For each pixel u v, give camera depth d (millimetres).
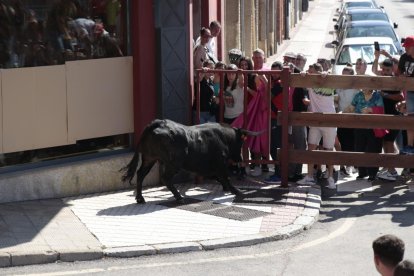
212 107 13453
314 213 11414
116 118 12773
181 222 10891
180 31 13141
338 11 53000
